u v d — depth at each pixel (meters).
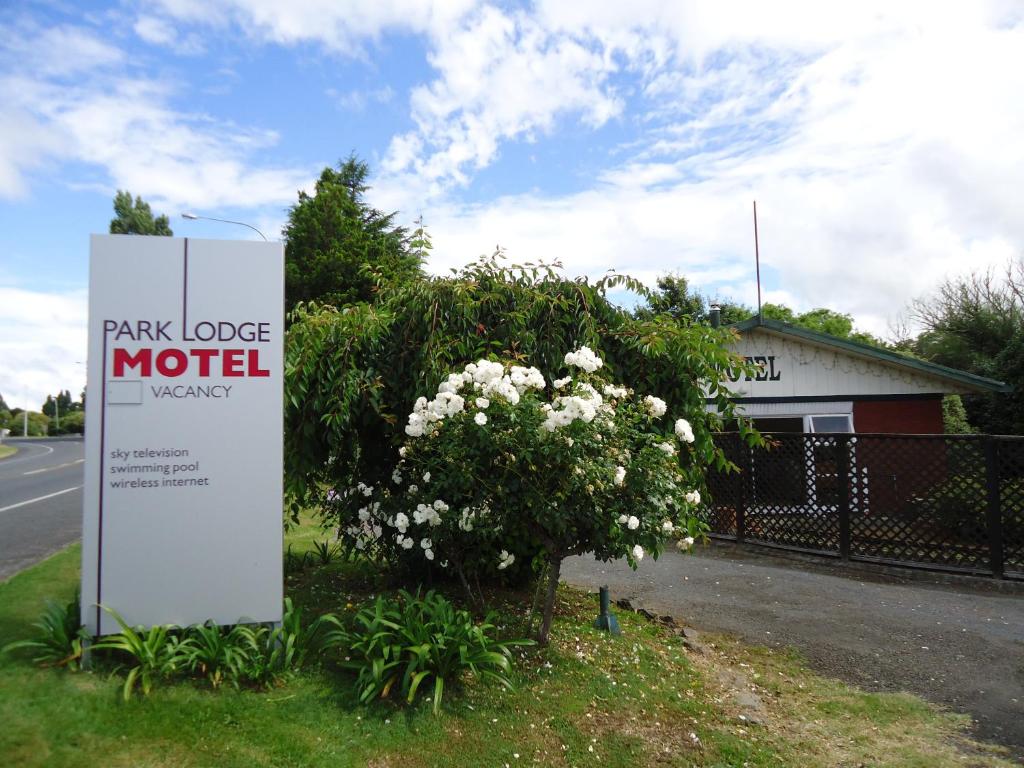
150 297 3.85
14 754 2.74
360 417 5.52
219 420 3.92
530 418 4.08
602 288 5.97
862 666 4.93
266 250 4.06
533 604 5.03
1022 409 16.66
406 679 3.61
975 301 24.42
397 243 33.84
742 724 3.88
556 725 3.62
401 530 4.50
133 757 2.87
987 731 3.90
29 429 76.50
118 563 3.71
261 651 3.80
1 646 3.71
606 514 4.10
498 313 5.77
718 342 6.12
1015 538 7.64
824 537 8.87
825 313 37.59
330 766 3.04
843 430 12.15
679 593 6.89
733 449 9.83
